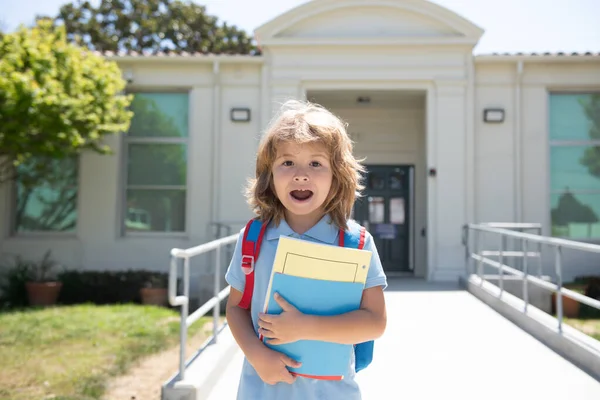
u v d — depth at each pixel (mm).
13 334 5867
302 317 1490
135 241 9867
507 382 3928
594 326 6746
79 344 5438
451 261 9383
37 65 7891
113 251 9852
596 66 9602
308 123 1608
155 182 10047
